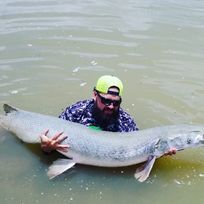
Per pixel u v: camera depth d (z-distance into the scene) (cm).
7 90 231
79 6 351
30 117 187
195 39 300
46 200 161
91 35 296
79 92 233
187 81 246
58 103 223
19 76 244
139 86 239
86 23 315
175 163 184
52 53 270
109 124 188
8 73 246
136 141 176
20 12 329
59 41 285
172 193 168
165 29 314
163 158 187
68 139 176
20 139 192
